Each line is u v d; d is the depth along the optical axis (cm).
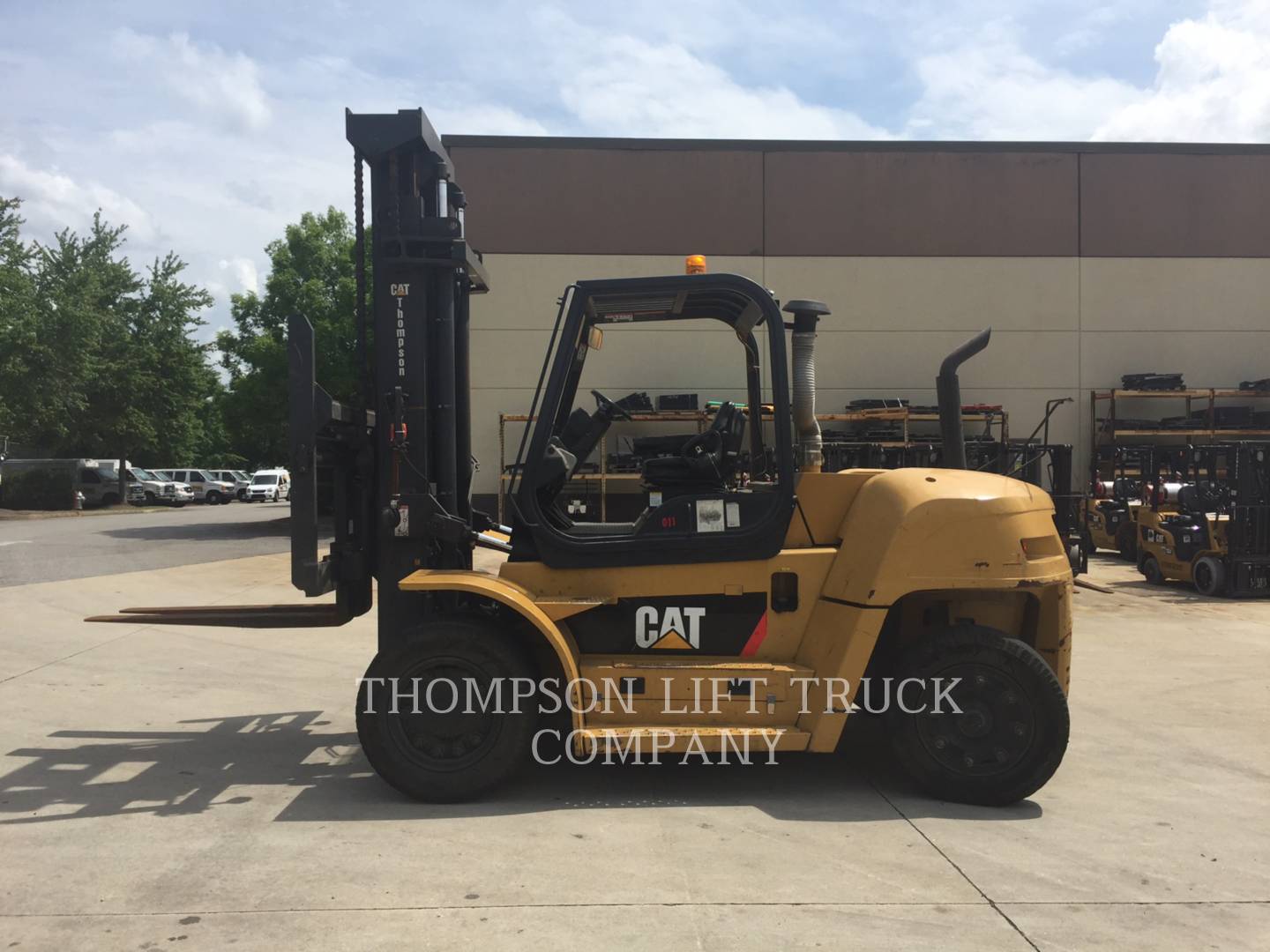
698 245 1792
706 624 451
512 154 1773
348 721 586
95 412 3394
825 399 1812
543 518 454
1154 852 382
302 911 321
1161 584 1330
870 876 354
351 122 477
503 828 401
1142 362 1850
